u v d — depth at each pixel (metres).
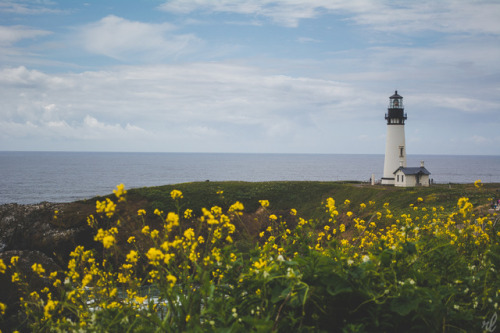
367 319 4.23
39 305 5.23
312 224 6.77
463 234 6.48
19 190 138.38
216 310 4.21
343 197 63.25
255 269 4.60
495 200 31.56
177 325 4.19
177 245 4.41
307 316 4.38
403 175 71.38
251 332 3.74
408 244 4.73
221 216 5.04
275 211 58.75
